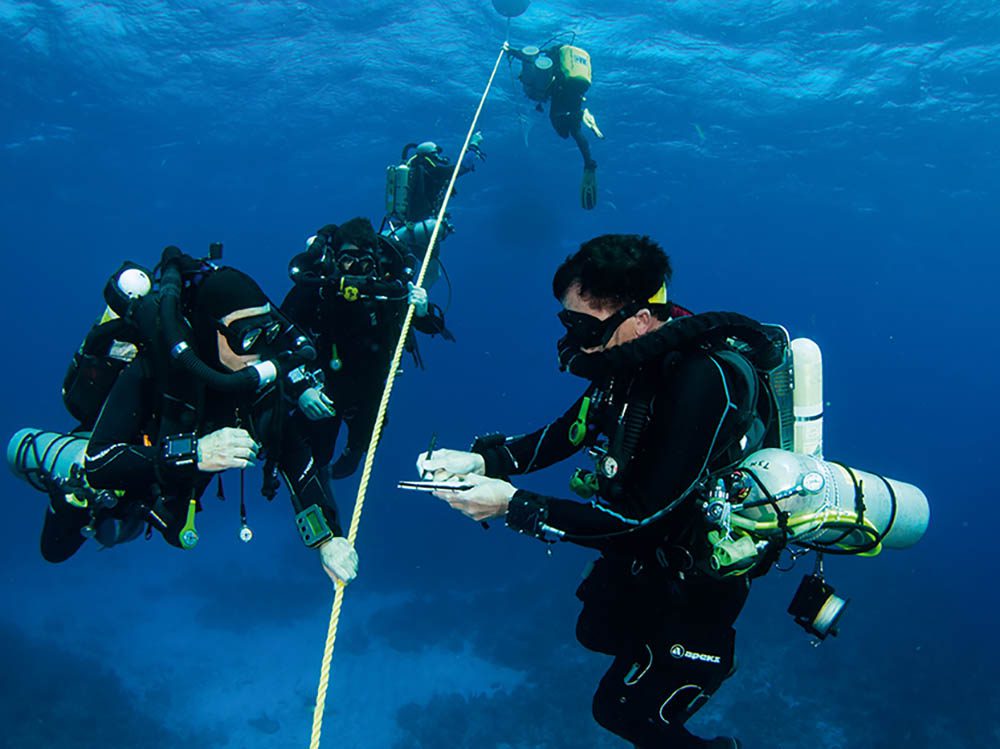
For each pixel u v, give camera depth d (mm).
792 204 38469
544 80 11633
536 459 2689
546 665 19234
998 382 96625
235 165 35562
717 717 17328
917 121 28281
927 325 74312
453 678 19469
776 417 2533
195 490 3236
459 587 24375
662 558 2332
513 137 30141
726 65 24500
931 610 22469
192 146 33406
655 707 2521
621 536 2295
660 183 35250
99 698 17938
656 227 43500
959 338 78875
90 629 22125
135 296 3164
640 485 2021
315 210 42938
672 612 2490
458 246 46500
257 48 25469
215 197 40531
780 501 2301
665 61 24234
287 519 30484
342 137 31828
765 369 2416
